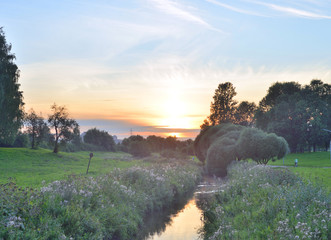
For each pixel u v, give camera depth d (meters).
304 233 7.80
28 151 64.62
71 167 43.97
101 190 14.06
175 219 16.20
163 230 14.09
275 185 13.86
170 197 20.66
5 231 7.68
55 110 71.69
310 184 12.15
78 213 10.45
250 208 12.03
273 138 41.12
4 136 48.84
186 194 24.45
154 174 22.55
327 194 11.28
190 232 13.70
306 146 92.38
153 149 157.88
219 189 20.39
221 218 12.56
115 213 12.67
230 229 10.48
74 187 12.52
